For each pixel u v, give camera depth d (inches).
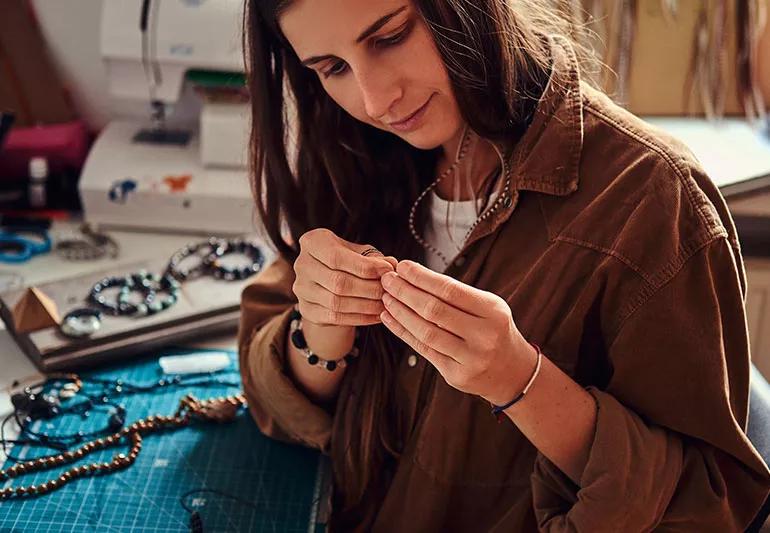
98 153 62.1
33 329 48.9
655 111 61.8
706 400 33.7
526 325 36.1
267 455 44.9
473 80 34.3
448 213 40.5
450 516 39.6
